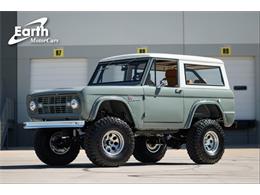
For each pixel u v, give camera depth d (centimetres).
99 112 947
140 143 1079
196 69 1036
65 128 987
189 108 1010
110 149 918
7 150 1792
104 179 761
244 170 917
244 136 2078
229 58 2084
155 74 979
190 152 1028
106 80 1023
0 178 780
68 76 2073
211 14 2077
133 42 2067
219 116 1074
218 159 1048
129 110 935
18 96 2072
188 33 2073
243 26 2078
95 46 2067
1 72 2059
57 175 816
